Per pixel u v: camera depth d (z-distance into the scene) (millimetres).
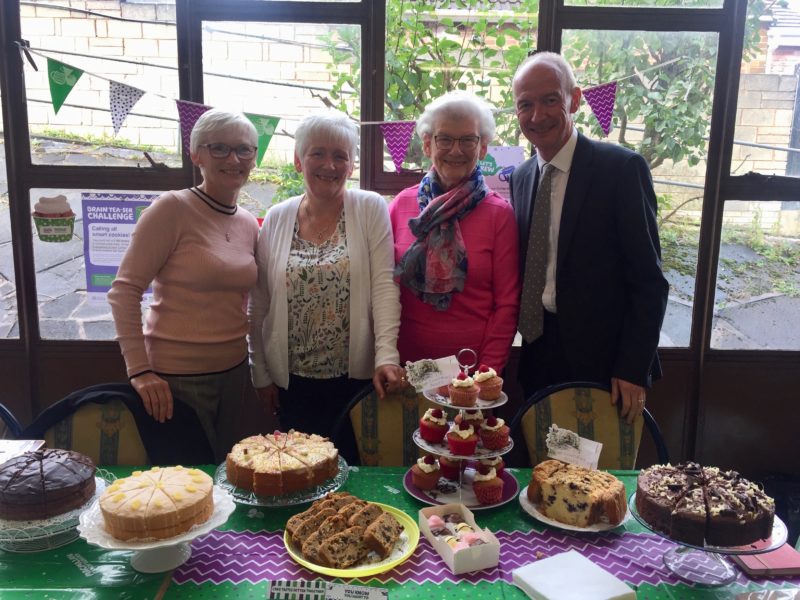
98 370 2525
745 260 2512
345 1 2344
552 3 2320
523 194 2102
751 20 2338
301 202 2029
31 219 2438
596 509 1356
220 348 1951
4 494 1268
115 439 1745
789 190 2436
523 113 1911
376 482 1574
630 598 1119
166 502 1188
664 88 2396
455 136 1847
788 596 1135
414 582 1188
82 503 1332
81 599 1108
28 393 2523
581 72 2395
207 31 2357
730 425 2596
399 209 2062
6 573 1183
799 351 2551
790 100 2393
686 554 1289
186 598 1129
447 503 1448
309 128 1854
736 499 1228
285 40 2375
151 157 2426
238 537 1326
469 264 1896
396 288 1938
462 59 2402
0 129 2385
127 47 2355
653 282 1858
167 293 1919
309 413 2018
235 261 1930
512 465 2195
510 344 1913
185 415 1810
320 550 1208
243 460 1473
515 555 1283
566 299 1950
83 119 2389
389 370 1804
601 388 1858
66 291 2490
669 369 2564
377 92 2393
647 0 2338
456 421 1451
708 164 2436
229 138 1867
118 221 2455
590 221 1912
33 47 2346
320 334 1938
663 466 1415
